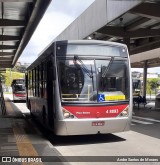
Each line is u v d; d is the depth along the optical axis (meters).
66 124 10.65
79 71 10.99
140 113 24.19
